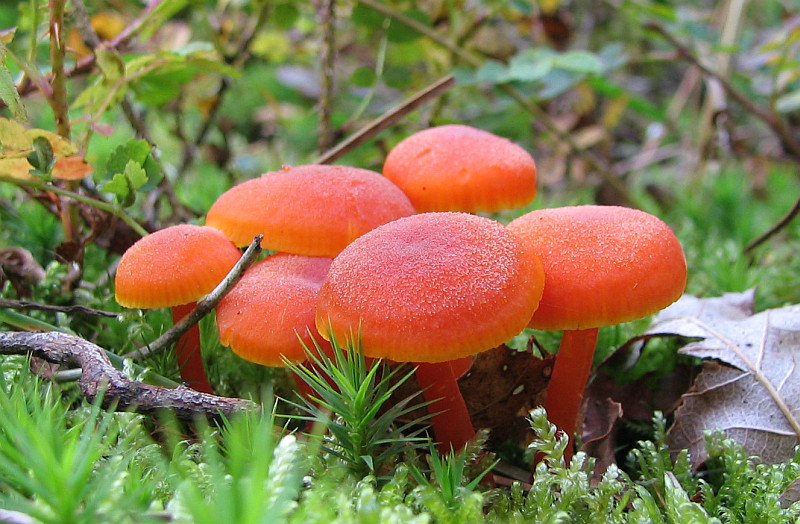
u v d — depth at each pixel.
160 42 0.27
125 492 0.15
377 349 0.15
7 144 0.17
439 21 0.26
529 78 0.22
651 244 0.16
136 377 0.16
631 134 0.41
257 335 0.16
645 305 0.15
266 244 0.17
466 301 0.15
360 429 0.15
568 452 0.17
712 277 0.22
